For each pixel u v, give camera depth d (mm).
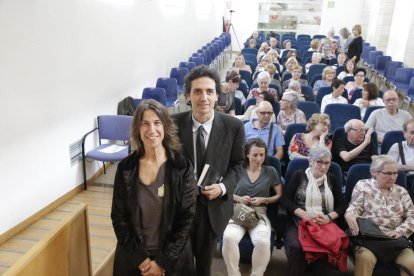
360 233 2170
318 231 2158
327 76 5340
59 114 3203
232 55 12852
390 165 2211
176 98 5488
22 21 2664
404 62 7715
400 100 6586
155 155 1489
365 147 3111
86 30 3576
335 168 2531
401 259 2064
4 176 2637
